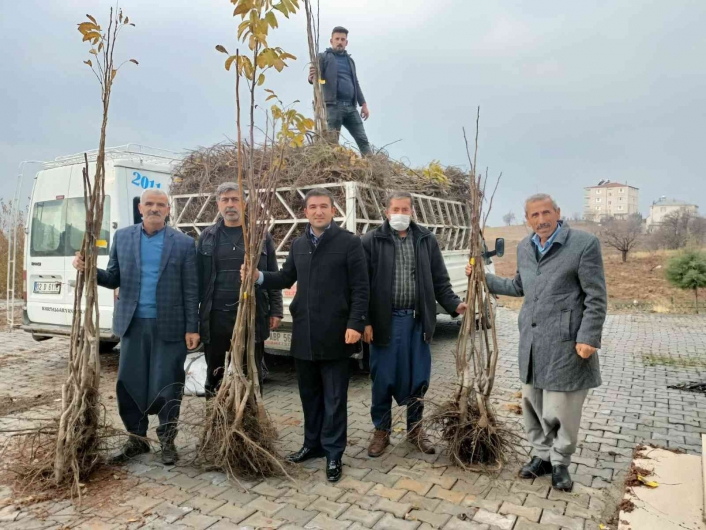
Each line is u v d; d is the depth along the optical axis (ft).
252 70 10.28
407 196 12.00
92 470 11.00
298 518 9.28
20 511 9.51
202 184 18.71
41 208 22.26
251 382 11.05
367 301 11.28
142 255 11.66
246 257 10.93
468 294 11.58
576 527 8.95
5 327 30.55
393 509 9.57
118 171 20.11
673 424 14.48
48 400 16.67
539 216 10.28
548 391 10.18
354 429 14.01
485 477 10.85
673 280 40.14
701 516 9.07
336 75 25.14
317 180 16.76
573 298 10.04
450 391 12.44
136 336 11.52
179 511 9.53
